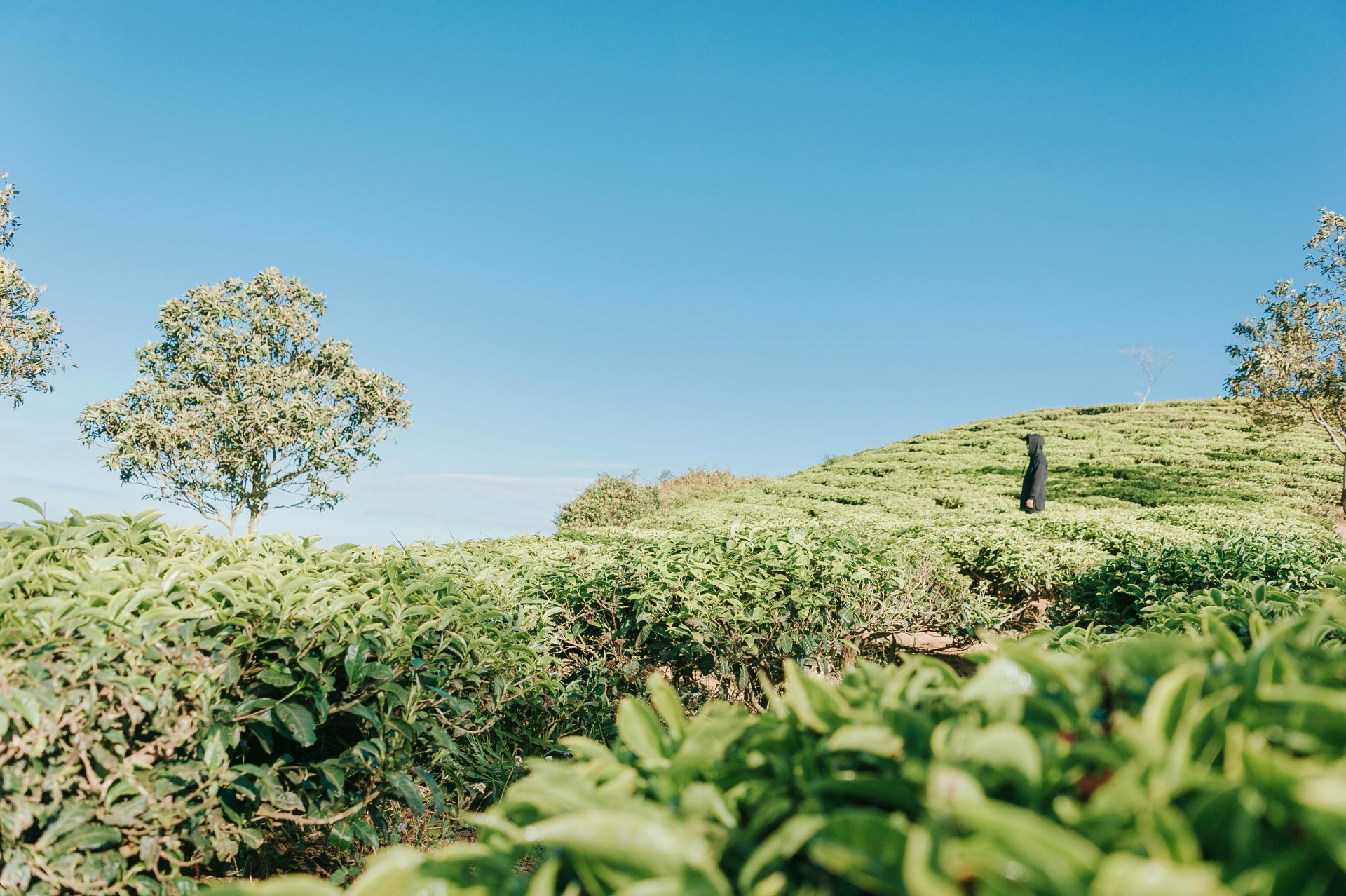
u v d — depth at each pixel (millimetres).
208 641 2633
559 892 1097
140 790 2398
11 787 2182
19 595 2543
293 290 20672
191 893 2455
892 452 30094
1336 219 17562
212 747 2549
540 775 1267
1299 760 978
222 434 19156
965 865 835
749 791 1220
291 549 3756
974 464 25312
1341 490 17922
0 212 17312
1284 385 17844
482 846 1235
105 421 18688
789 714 1372
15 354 17203
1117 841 873
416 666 3197
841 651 5230
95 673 2357
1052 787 991
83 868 2309
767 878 1029
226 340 19766
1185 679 1011
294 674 2812
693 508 19219
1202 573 4887
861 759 1182
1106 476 21672
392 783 2969
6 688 2182
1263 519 10328
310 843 3590
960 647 6246
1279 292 18391
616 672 4598
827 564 5000
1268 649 1130
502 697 3791
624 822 1006
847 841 943
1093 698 1209
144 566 2957
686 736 1442
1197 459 22547
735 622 4668
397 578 3604
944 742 1079
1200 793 914
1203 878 742
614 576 4781
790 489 22953
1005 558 7082
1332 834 801
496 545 6617
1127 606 5113
